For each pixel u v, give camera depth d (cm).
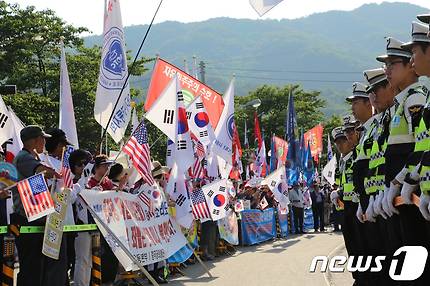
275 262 1296
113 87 1063
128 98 1070
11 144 929
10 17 2391
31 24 2422
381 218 582
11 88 967
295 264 1244
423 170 420
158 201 970
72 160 826
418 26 457
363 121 706
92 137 2633
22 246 686
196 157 1309
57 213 692
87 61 2734
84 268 851
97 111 1060
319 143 2955
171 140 1102
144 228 927
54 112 2394
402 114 505
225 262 1327
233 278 1067
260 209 1919
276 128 4572
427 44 453
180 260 1140
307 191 2269
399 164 502
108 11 1078
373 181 583
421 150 445
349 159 751
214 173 1451
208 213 1233
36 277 686
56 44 2623
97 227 826
